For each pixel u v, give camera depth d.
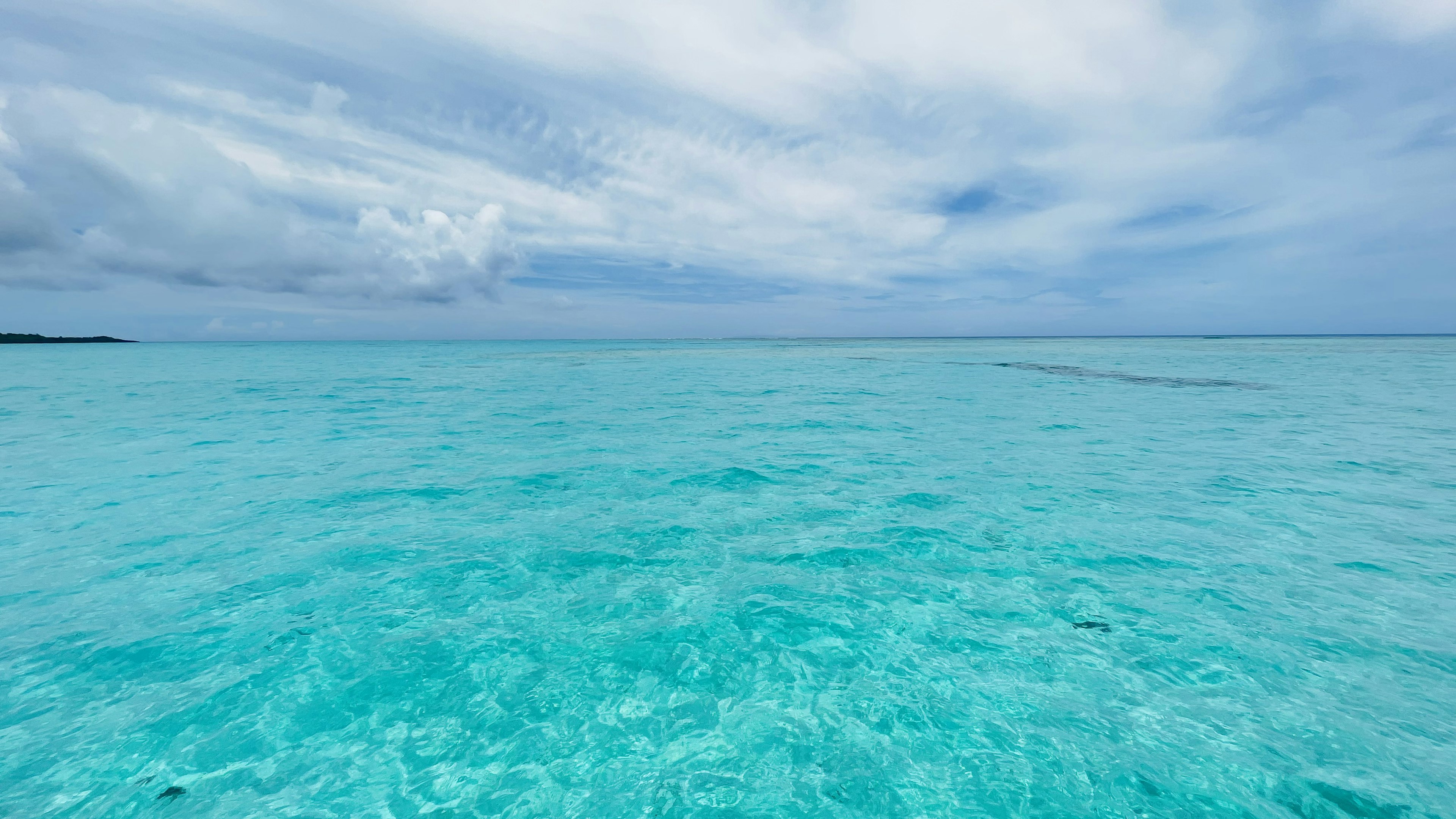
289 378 26.42
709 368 34.72
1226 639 4.13
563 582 5.18
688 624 4.46
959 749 3.14
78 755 3.12
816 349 73.25
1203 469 9.00
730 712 3.47
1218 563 5.41
